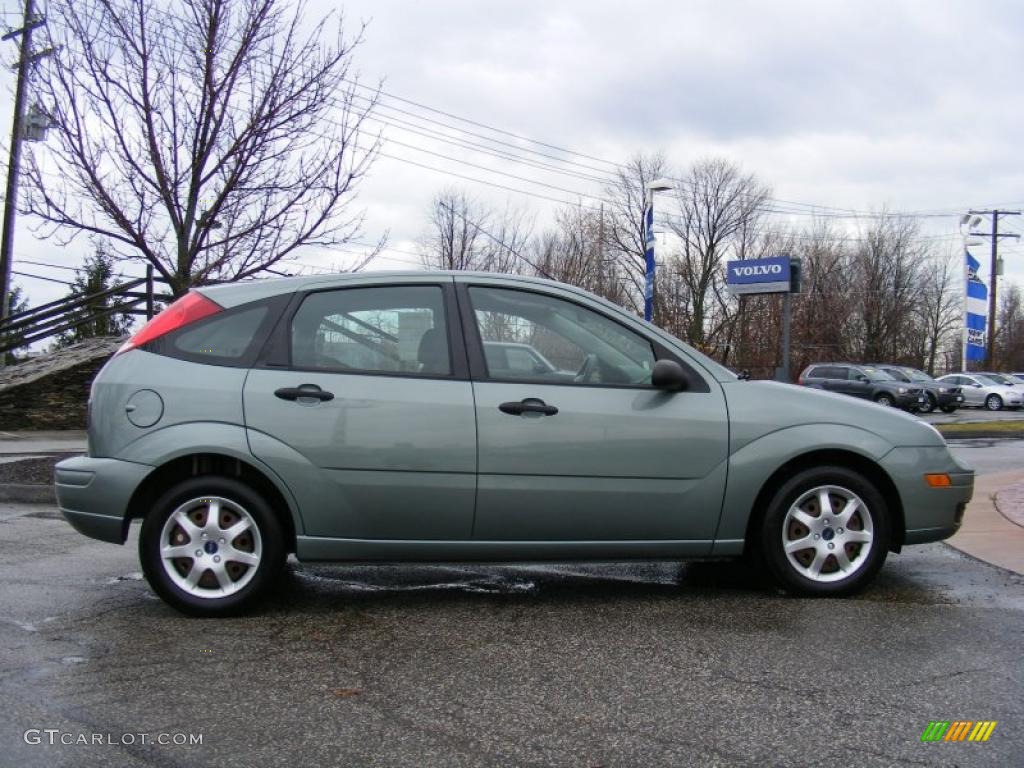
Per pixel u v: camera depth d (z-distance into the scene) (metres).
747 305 49.16
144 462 4.36
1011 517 7.27
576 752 2.95
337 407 4.43
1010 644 4.04
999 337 73.44
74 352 16.83
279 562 4.48
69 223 8.95
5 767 2.81
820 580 4.75
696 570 5.57
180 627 4.29
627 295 53.94
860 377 30.38
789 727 3.14
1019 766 2.85
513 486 4.48
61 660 3.81
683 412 4.59
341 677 3.63
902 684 3.54
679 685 3.54
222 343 4.54
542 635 4.20
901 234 53.09
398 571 5.54
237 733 3.08
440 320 4.65
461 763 2.87
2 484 8.35
